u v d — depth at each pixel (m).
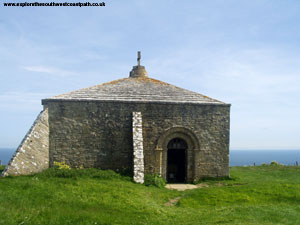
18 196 10.16
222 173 19.27
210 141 19.27
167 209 11.16
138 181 15.54
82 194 11.59
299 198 13.02
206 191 14.56
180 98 19.77
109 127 18.34
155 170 18.42
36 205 9.55
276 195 13.66
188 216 10.25
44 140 16.98
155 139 18.66
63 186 12.44
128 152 18.31
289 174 22.72
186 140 19.12
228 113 19.70
